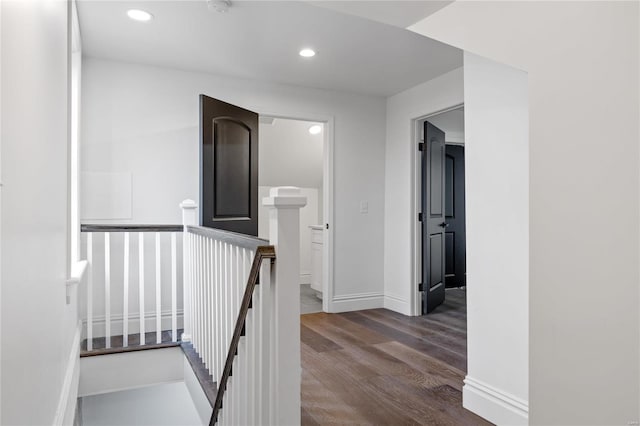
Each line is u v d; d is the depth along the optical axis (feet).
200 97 10.66
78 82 9.74
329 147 14.66
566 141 4.94
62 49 6.00
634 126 5.01
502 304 6.89
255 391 5.52
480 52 5.19
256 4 8.51
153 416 12.85
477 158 7.36
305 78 13.26
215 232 7.59
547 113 4.94
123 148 11.57
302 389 8.39
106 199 11.35
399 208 14.99
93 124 11.26
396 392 8.24
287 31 9.80
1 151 2.57
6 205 2.72
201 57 11.37
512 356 6.70
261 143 18.34
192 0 8.38
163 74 12.10
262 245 5.33
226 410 6.63
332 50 10.98
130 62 11.68
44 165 4.38
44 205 4.38
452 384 8.63
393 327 12.92
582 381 4.98
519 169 6.60
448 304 16.39
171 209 12.08
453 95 12.67
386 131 15.66
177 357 10.32
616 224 4.96
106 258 10.00
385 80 13.52
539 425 5.09
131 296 11.56
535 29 4.92
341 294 14.96
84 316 11.03
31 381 3.60
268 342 5.31
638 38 5.01
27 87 3.47
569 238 4.98
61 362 5.81
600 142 4.94
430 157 14.99
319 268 17.66
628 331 4.94
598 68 4.94
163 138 12.03
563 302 5.01
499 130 6.94
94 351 9.62
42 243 4.22
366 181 15.35
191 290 10.27
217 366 7.73
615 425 4.90
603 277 4.90
